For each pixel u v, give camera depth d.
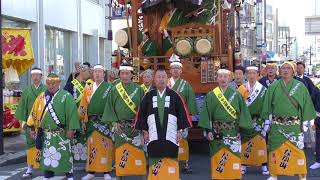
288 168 7.46
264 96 8.02
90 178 8.58
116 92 7.64
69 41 23.06
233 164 7.44
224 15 11.57
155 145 6.64
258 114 8.86
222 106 7.34
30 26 18.64
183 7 11.37
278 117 7.48
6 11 16.30
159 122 6.64
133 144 7.66
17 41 13.51
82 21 24.03
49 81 7.55
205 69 10.71
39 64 18.94
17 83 15.73
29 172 9.12
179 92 8.75
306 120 7.41
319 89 9.43
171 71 8.94
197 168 9.78
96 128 8.45
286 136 7.45
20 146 12.35
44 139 7.68
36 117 7.74
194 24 10.98
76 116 7.59
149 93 6.80
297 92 7.38
